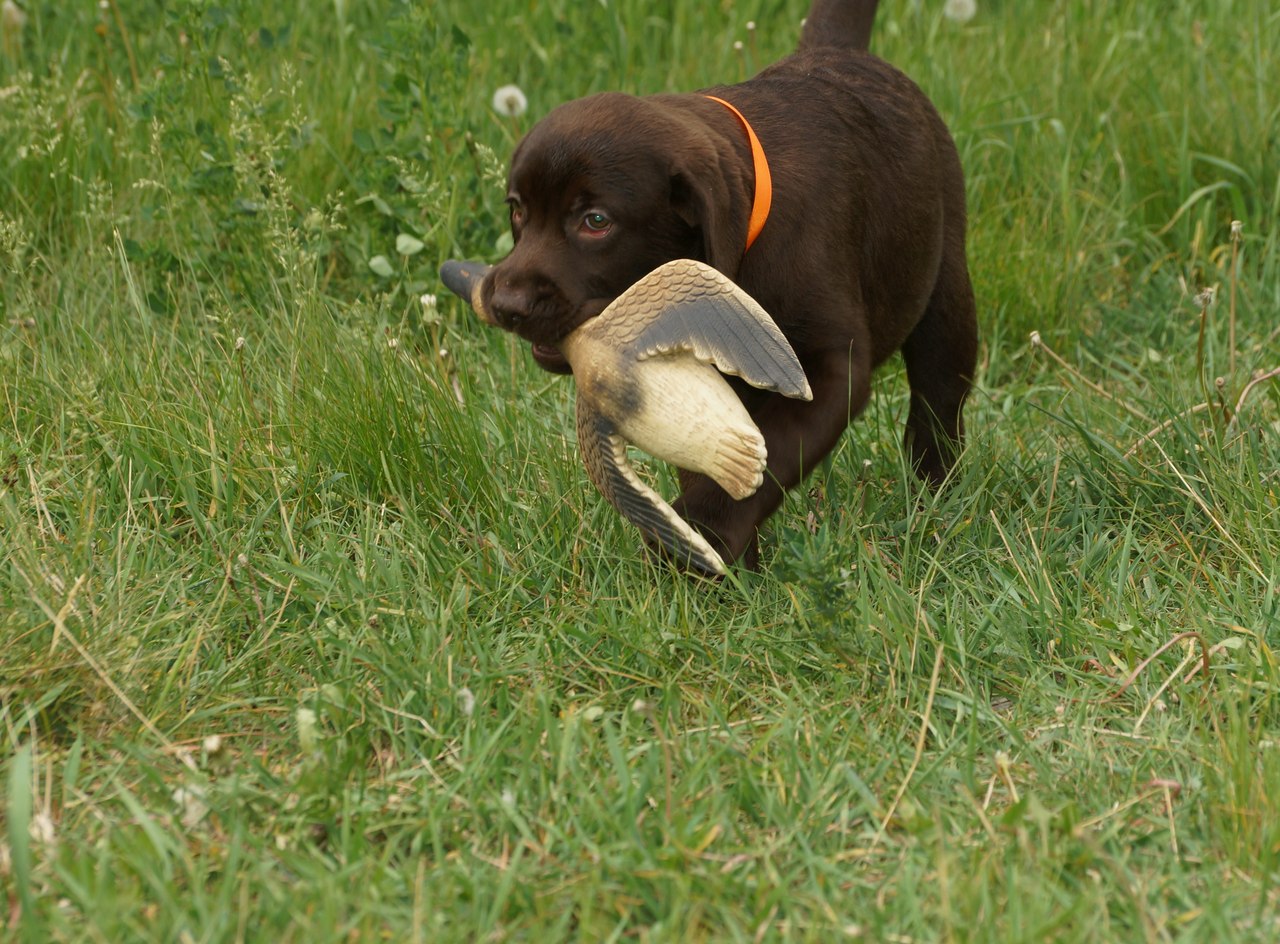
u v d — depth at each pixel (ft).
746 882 15.90
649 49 42.80
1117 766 18.22
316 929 14.71
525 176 21.40
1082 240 35.65
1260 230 36.47
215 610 20.99
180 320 29.99
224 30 36.06
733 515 21.65
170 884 15.31
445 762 18.25
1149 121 38.11
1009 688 20.47
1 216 31.09
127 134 34.71
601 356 19.57
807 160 23.04
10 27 37.99
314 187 33.91
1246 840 16.53
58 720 18.78
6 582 20.65
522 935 15.33
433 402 25.41
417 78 32.94
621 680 19.89
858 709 19.29
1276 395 28.55
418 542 22.70
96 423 25.13
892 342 25.38
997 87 40.11
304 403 25.66
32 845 16.29
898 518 25.13
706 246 21.02
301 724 17.56
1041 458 27.20
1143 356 32.01
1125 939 15.34
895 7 44.52
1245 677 19.60
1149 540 24.12
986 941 14.73
